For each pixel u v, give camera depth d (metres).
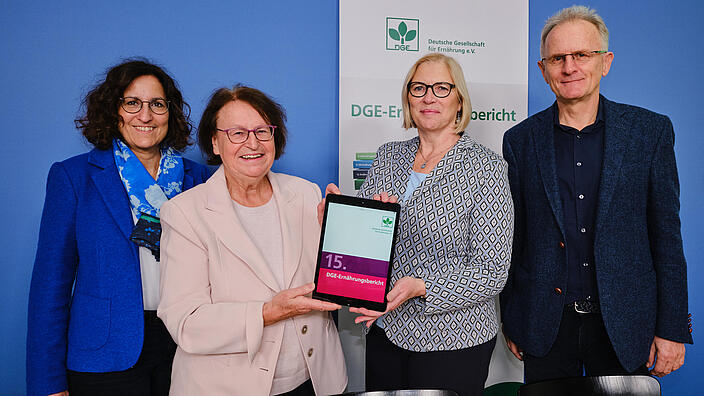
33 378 1.42
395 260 1.60
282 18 2.31
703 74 2.71
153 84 1.55
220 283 1.27
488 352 1.58
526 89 2.47
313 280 1.40
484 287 1.46
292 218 1.40
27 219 2.14
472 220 1.50
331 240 1.34
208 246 1.27
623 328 1.60
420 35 2.34
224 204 1.31
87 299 1.44
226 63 2.27
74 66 2.14
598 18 1.66
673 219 1.61
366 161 2.33
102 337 1.43
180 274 1.27
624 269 1.62
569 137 1.72
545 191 1.69
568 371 1.73
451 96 1.61
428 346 1.50
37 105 2.12
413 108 1.65
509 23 2.43
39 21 2.09
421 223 1.54
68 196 1.46
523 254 1.80
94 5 2.14
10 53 2.08
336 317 2.34
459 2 2.37
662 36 2.65
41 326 1.42
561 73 1.66
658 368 1.68
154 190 1.55
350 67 2.28
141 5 2.18
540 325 1.71
